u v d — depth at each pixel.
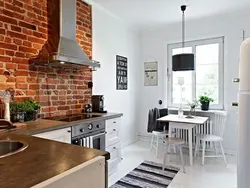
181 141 3.05
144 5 3.39
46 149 1.10
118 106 4.10
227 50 3.95
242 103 1.64
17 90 2.28
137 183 2.59
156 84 4.77
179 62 3.30
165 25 4.48
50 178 0.73
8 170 0.80
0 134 1.55
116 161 2.98
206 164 3.31
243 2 3.26
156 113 3.89
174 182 2.64
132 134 4.64
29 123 2.12
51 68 2.72
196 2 3.25
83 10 3.20
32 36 2.46
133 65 4.65
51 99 2.71
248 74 1.59
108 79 3.79
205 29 4.16
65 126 2.11
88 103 3.32
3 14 2.14
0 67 2.11
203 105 4.03
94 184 0.94
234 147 3.85
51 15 2.66
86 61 2.68
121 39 4.18
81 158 0.96
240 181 1.68
